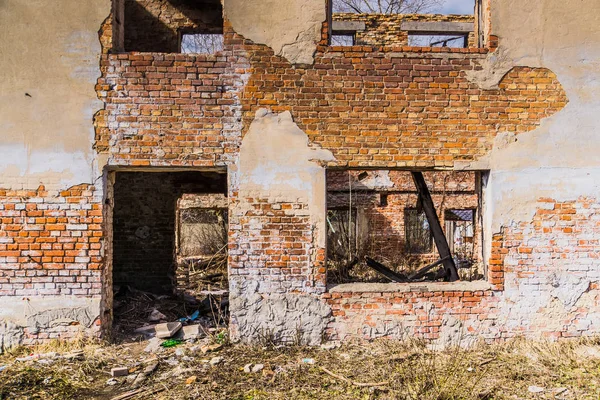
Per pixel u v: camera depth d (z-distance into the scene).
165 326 6.54
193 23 8.73
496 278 6.13
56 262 5.89
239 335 6.03
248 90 6.03
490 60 6.14
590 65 6.23
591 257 6.16
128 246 9.39
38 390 4.79
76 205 5.90
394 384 4.82
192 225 18.02
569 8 6.22
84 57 5.92
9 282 5.86
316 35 6.08
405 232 14.41
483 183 6.43
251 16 6.05
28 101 5.87
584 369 5.31
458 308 6.12
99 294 5.93
